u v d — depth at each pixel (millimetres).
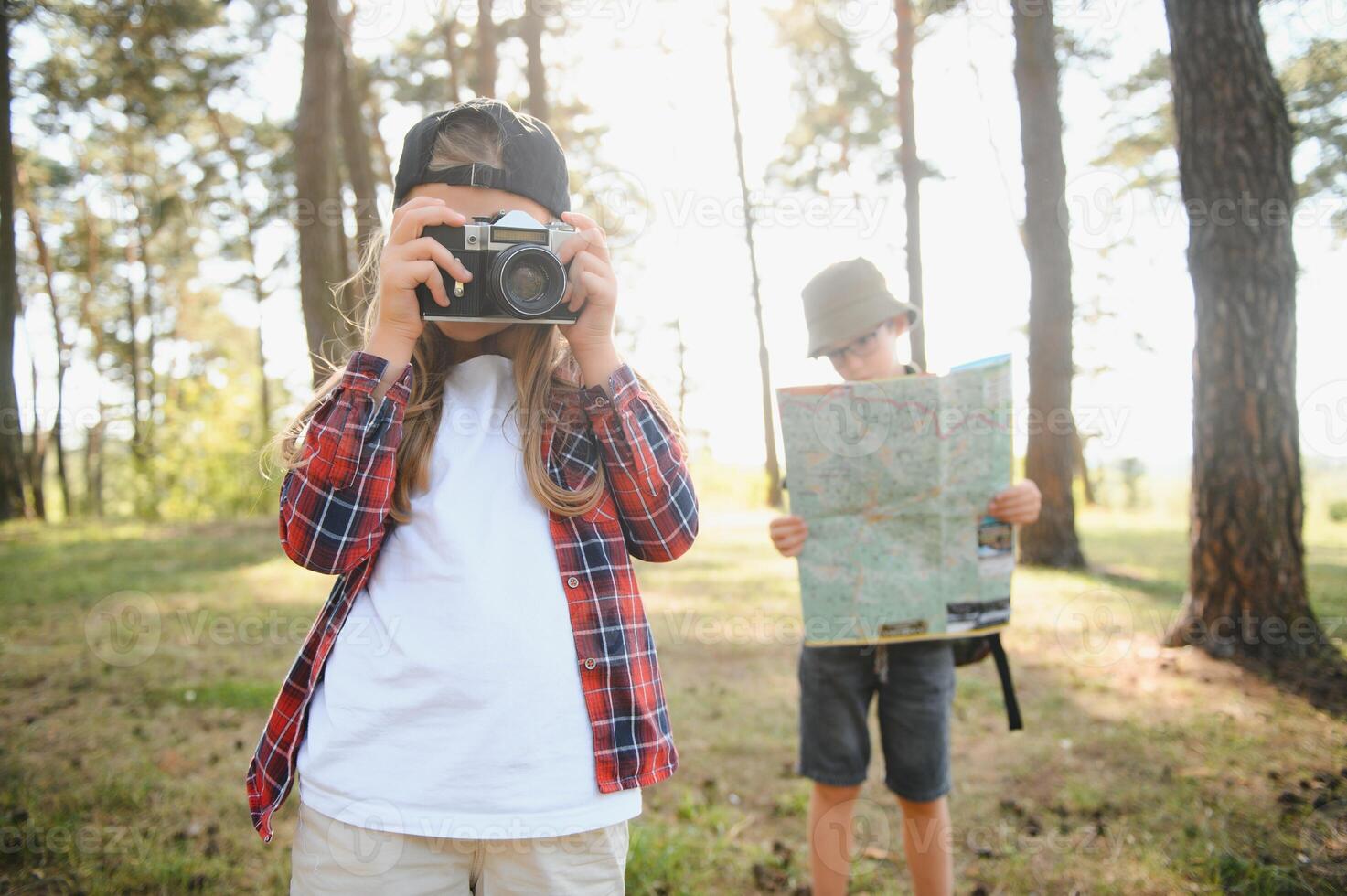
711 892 2520
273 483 1418
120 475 19875
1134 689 4320
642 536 1401
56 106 15148
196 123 17734
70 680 4617
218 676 4699
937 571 2213
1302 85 8016
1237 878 2445
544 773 1192
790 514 2293
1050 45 8547
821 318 2408
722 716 4098
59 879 2537
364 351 1270
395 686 1202
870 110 16125
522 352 1370
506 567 1248
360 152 12062
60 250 22875
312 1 8398
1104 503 22422
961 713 4055
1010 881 2506
